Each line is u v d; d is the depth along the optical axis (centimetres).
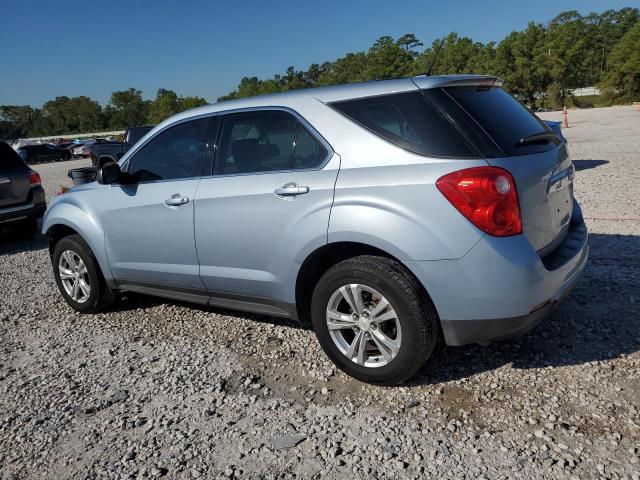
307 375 358
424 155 303
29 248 863
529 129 333
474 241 287
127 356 409
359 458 271
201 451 287
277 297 366
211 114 403
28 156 4125
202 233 391
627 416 285
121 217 443
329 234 325
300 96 358
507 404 306
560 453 262
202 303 422
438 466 261
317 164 338
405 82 323
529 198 300
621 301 424
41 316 514
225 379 362
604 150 1451
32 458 293
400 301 307
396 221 302
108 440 304
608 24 12406
